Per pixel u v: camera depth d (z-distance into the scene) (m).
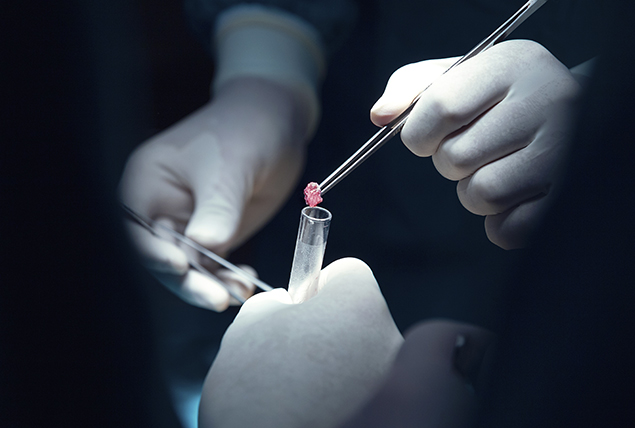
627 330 0.42
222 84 0.77
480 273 0.68
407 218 0.71
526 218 0.49
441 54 0.70
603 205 0.43
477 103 0.49
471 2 0.68
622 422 0.42
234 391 0.46
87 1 0.61
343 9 0.71
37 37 0.58
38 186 0.58
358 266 0.51
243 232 0.74
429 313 0.65
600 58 0.47
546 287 0.44
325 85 0.77
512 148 0.49
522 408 0.44
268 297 0.51
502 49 0.50
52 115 0.58
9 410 0.56
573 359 0.43
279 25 0.74
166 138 0.70
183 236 0.66
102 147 0.62
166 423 0.56
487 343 0.47
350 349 0.47
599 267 0.43
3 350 0.57
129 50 0.67
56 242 0.58
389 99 0.51
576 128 0.45
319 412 0.46
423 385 0.46
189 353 0.60
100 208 0.60
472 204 0.50
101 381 0.57
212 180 0.67
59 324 0.57
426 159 0.70
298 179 0.77
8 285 0.57
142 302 0.61
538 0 0.48
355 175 0.72
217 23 0.75
